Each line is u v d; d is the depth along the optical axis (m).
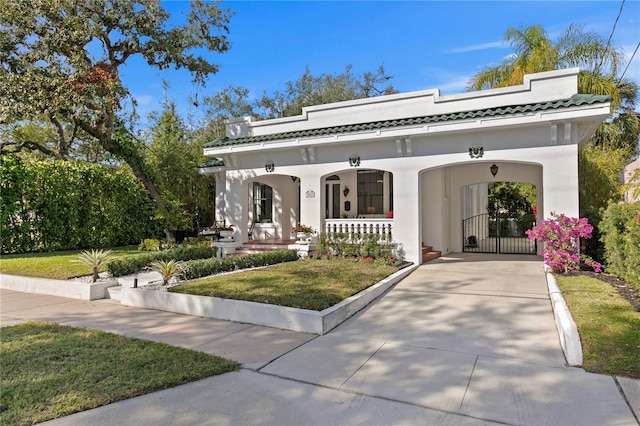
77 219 15.86
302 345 5.57
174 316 7.29
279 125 14.28
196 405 3.76
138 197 18.56
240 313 6.86
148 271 10.99
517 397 3.89
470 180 15.70
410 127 10.99
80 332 6.05
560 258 9.18
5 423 3.31
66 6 13.77
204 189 21.06
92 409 3.63
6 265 11.30
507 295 7.91
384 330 6.20
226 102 32.06
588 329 5.21
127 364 4.66
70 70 14.20
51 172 15.02
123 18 15.09
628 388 3.95
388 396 3.97
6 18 13.35
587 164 14.38
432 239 14.69
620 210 7.97
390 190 15.86
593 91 15.48
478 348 5.30
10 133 20.11
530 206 26.22
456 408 3.71
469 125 10.26
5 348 5.20
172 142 20.19
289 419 3.52
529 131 10.16
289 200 17.64
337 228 13.09
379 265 10.70
